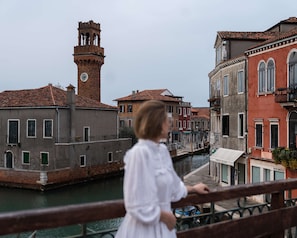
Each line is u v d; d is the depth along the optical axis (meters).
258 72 22.39
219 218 3.41
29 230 2.25
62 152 35.00
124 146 43.19
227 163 24.94
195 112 91.31
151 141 2.45
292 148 19.14
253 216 3.53
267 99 21.50
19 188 34.62
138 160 2.31
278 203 3.78
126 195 2.30
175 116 70.12
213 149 30.22
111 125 43.34
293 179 3.90
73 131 37.06
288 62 19.53
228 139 26.67
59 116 35.69
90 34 54.81
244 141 24.06
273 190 3.65
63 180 34.81
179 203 2.94
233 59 24.94
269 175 21.42
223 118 27.52
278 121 20.50
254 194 3.49
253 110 23.03
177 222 3.16
